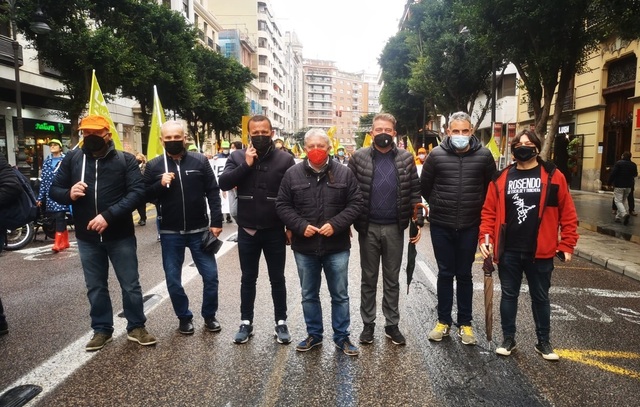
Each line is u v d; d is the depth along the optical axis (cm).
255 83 7931
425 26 2350
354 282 634
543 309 391
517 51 1233
